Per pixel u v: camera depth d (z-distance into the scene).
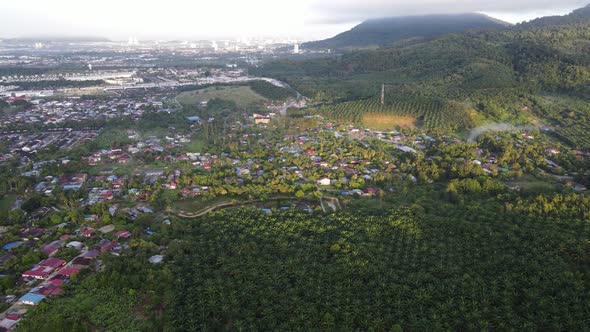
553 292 107.62
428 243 132.62
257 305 105.44
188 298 107.44
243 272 117.19
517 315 100.56
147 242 136.00
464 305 103.50
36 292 110.56
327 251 130.50
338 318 100.94
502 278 113.75
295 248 130.62
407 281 113.25
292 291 109.06
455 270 117.50
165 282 113.75
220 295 107.81
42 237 140.25
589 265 119.12
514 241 131.75
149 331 97.44
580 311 99.81
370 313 101.31
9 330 97.75
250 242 132.25
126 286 113.31
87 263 125.00
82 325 97.62
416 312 101.81
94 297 109.62
